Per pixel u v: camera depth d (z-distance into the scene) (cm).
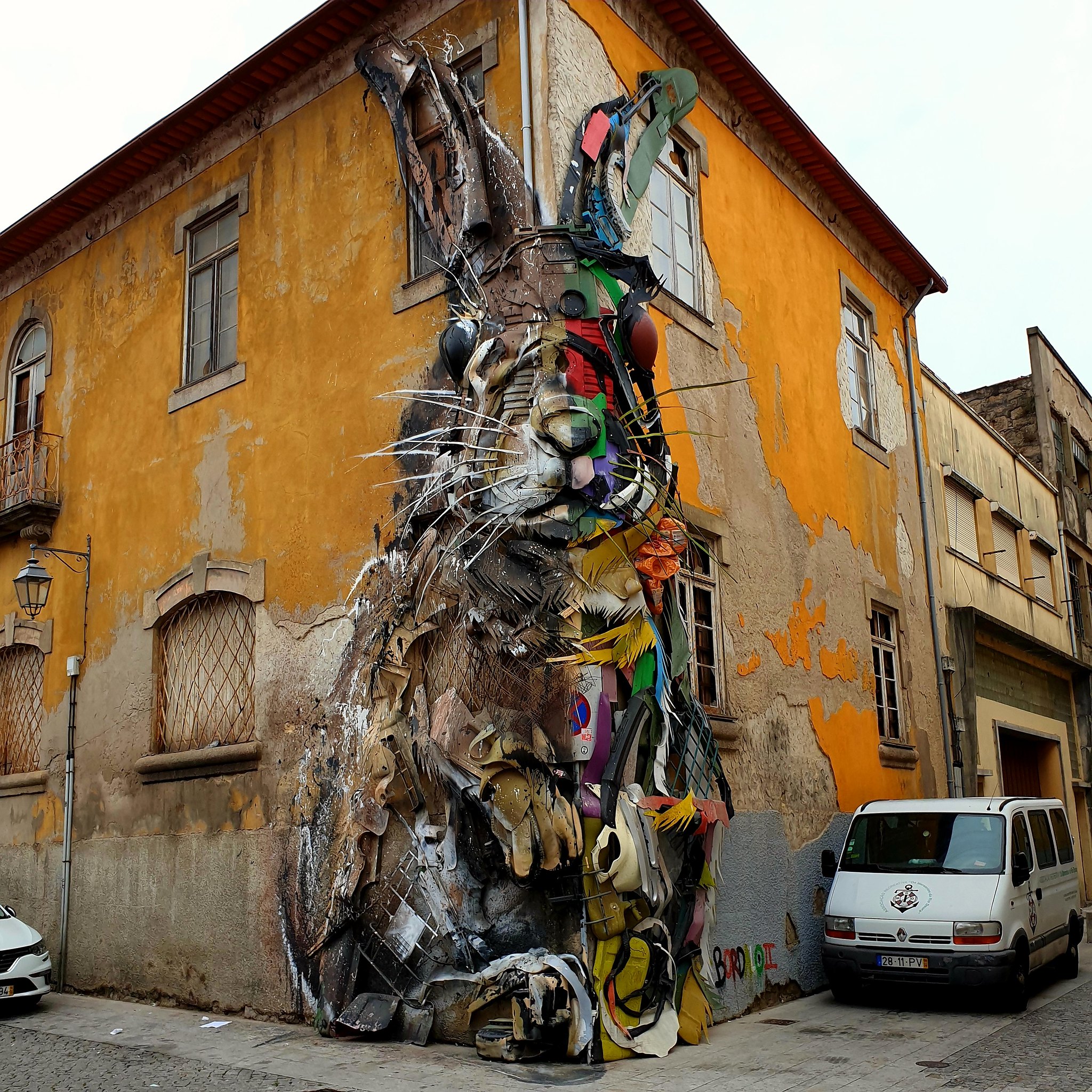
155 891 1122
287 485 1078
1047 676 2186
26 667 1384
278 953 981
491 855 830
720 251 1159
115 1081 768
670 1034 821
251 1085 743
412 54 1026
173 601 1176
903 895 1028
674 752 871
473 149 943
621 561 842
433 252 989
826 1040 870
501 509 840
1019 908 1032
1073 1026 927
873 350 1546
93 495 1316
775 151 1318
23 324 1488
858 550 1391
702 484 1056
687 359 1062
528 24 934
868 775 1305
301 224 1122
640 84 1036
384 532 973
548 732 804
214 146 1239
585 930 784
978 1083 729
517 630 825
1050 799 1283
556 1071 750
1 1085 766
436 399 948
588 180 923
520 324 874
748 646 1097
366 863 902
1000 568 2056
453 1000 845
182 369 1234
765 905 1051
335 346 1059
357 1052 827
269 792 1027
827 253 1435
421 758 879
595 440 841
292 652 1038
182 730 1153
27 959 1063
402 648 915
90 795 1230
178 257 1265
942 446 1814
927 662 1555
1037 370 2495
